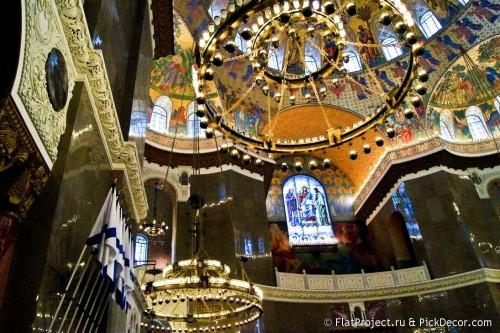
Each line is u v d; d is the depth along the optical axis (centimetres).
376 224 2098
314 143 812
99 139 571
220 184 1688
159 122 1750
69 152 453
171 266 984
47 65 399
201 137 1769
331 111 2130
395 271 1752
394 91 738
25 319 347
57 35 429
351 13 670
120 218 599
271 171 1902
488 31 1917
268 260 1623
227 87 1883
